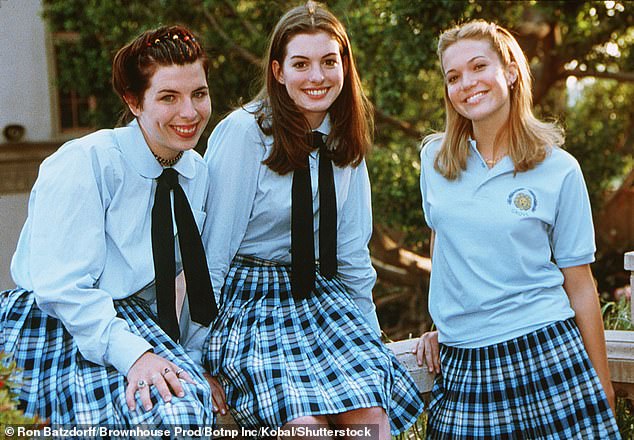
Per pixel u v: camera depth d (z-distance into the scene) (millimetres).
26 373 2812
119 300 2998
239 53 9547
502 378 3289
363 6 8844
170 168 3061
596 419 3262
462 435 3344
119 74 2994
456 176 3381
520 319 3285
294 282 3230
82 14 9922
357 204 3465
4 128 11086
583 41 10453
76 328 2785
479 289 3307
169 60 2896
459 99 3320
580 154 11531
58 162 2910
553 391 3252
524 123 3330
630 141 13781
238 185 3195
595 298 3379
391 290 11508
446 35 3391
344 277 3486
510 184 3318
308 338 3176
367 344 3154
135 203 2988
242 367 3039
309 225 3238
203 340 3209
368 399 2926
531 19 10453
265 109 3238
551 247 3441
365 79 9125
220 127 3283
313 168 3316
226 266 3242
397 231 10977
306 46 3148
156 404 2680
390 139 10719
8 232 4566
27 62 10961
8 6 10023
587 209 3344
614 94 13922
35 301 2926
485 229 3285
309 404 2906
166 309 2984
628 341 3828
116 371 2818
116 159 2947
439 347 3607
